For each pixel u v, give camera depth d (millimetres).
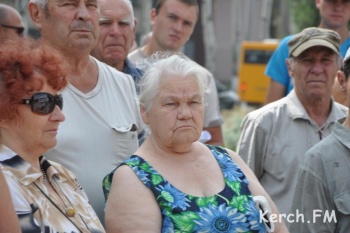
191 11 12461
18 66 6473
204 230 7113
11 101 6418
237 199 7340
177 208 7148
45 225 6355
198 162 7570
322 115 10312
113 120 8273
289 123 10172
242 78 56938
